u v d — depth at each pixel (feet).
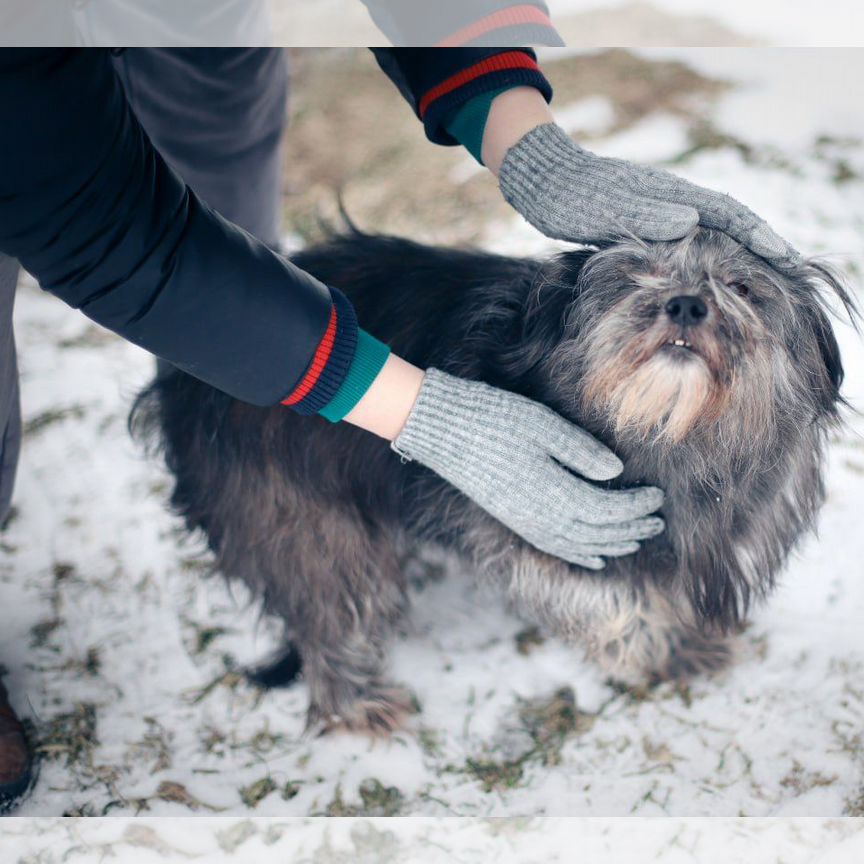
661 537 6.60
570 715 7.74
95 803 7.42
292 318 5.12
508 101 6.09
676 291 5.51
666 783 7.30
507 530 6.84
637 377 5.57
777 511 6.57
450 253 7.30
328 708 7.77
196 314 4.95
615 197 5.72
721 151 11.35
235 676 8.14
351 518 7.19
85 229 4.57
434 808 7.31
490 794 7.36
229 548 7.29
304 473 6.96
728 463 6.07
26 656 8.26
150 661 8.24
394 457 7.14
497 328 6.55
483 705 7.84
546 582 6.95
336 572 7.29
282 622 8.24
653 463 6.23
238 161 8.47
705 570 6.60
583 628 7.24
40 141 4.31
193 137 8.08
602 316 5.68
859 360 9.34
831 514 8.61
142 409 7.66
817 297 5.95
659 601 7.03
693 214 5.49
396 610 8.05
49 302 11.01
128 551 8.95
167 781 7.53
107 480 9.45
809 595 8.18
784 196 10.75
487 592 8.53
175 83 7.62
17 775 7.40
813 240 10.21
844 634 7.95
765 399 5.74
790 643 7.93
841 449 8.98
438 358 6.77
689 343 5.46
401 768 7.55
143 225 4.69
